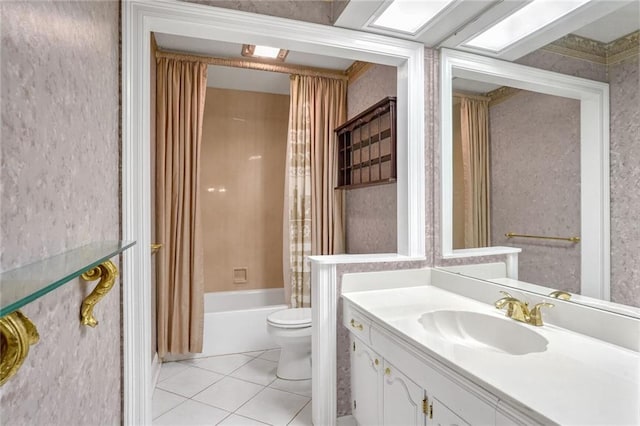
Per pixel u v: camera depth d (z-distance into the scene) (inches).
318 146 128.0
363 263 76.8
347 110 130.1
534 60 58.8
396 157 91.4
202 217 143.5
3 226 21.6
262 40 71.7
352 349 74.3
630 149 44.4
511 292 60.7
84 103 38.9
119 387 58.6
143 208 62.9
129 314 60.3
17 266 23.4
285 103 153.9
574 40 51.8
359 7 67.2
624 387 34.0
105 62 49.8
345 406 77.4
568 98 52.8
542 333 49.3
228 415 82.7
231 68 124.3
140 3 61.2
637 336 42.8
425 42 79.4
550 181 55.6
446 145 79.2
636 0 44.1
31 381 24.8
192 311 112.6
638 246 43.5
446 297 70.7
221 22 66.7
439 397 43.6
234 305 144.6
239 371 106.6
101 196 47.1
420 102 79.2
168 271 111.4
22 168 24.1
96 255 30.5
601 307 47.6
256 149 150.6
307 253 125.8
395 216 97.5
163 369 107.9
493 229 66.9
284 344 99.3
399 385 54.3
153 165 104.2
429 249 81.3
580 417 29.0
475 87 71.7
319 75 127.8
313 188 127.8
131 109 60.7
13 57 22.9
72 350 33.5
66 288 31.9
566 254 52.7
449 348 44.5
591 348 44.0
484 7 65.8
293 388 95.9
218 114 145.9
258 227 150.4
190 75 116.3
